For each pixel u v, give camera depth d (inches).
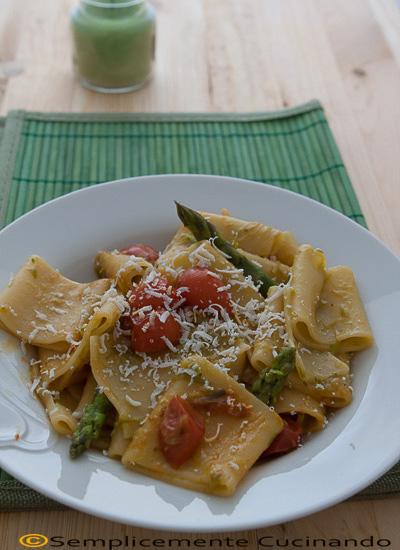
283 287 14.7
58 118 21.8
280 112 22.5
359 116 22.5
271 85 23.9
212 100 23.1
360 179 20.1
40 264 14.8
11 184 19.3
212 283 14.6
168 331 13.8
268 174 20.3
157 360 13.8
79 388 14.1
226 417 12.6
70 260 16.3
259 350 13.7
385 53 25.4
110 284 15.1
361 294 15.4
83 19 22.1
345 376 13.7
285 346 13.8
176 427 12.0
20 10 26.8
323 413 13.4
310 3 28.0
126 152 20.9
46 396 13.1
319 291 15.1
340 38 26.1
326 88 23.7
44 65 24.3
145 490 11.4
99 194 17.0
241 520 10.7
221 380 12.9
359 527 12.2
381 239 18.0
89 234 16.6
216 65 24.7
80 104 22.6
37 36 25.6
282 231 16.6
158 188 17.4
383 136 21.7
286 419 13.4
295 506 11.0
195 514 10.9
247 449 12.0
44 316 14.2
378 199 19.3
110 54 22.2
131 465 11.9
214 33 26.3
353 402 13.4
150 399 13.1
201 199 17.4
